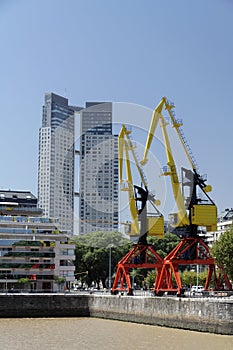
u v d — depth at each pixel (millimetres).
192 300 114625
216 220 131250
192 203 131750
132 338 102500
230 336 104562
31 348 90625
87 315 150875
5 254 199875
